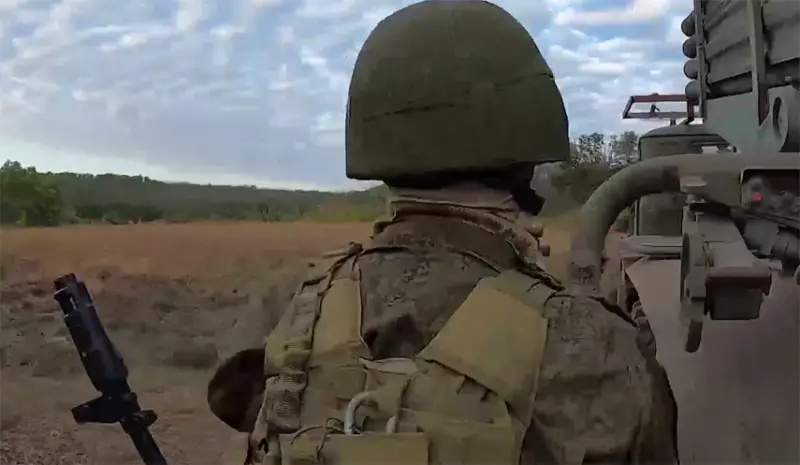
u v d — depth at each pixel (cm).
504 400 163
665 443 172
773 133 282
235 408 226
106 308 1545
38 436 933
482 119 186
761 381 256
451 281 182
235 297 1577
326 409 177
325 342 181
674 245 389
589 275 269
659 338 310
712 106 369
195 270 1828
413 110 189
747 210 238
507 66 188
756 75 294
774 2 283
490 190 191
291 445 164
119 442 934
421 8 197
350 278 190
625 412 164
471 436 161
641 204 484
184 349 1258
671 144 480
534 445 163
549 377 164
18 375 1175
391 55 193
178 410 1027
